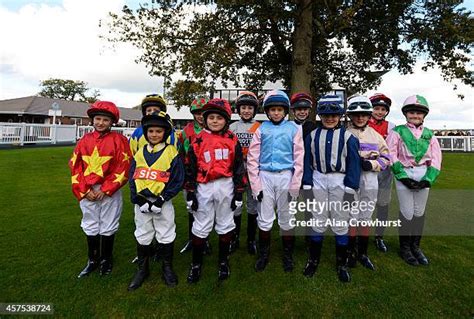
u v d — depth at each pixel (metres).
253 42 9.95
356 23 9.52
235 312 2.27
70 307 2.29
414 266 3.00
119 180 2.79
